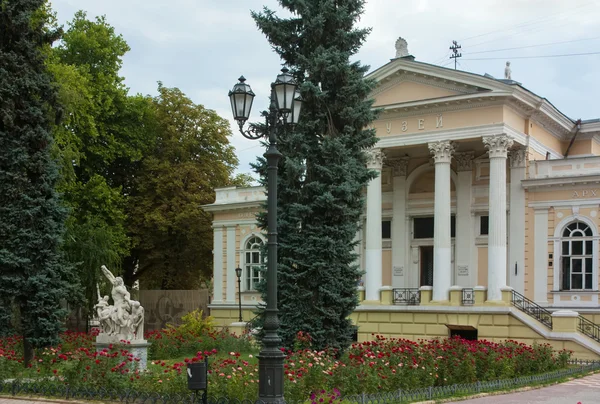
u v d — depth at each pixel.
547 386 19.59
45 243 22.00
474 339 32.59
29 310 21.69
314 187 20.36
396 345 19.50
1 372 17.80
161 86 47.22
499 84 32.97
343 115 21.11
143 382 14.91
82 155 35.53
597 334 29.06
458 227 37.12
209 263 48.53
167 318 43.69
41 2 22.84
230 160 48.91
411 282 38.56
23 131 21.89
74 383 15.49
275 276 12.84
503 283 32.31
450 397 16.20
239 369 14.62
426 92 35.38
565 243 33.59
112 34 43.41
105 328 20.28
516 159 35.22
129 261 47.81
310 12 21.17
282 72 13.95
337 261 20.47
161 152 46.44
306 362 15.93
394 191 39.41
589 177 32.81
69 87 32.88
